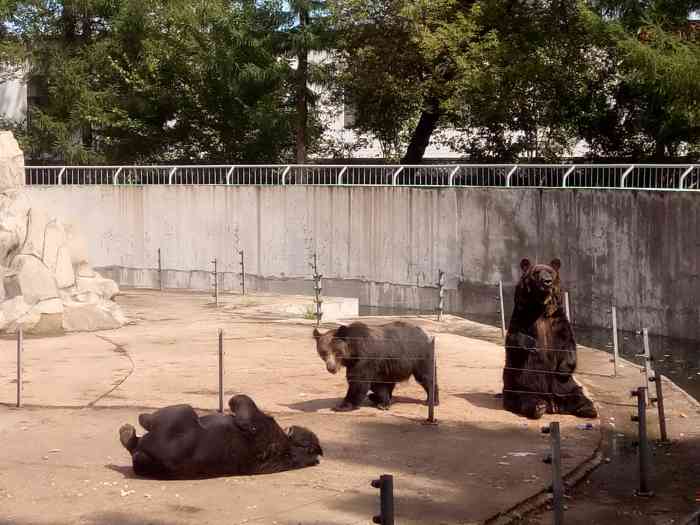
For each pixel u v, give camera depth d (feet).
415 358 46.60
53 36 148.77
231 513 31.76
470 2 128.36
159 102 146.82
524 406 46.26
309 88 149.79
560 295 46.98
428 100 129.70
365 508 32.42
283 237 117.91
